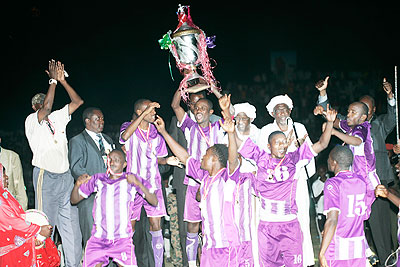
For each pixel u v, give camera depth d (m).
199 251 7.14
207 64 6.09
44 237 6.03
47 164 6.70
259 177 5.92
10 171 6.82
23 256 5.86
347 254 5.64
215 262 5.56
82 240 7.16
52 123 6.75
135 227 7.09
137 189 6.11
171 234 7.85
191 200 6.74
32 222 6.04
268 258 5.96
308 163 6.29
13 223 5.80
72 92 6.75
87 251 5.97
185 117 7.02
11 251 5.83
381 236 7.09
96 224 6.02
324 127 5.94
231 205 5.55
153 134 6.74
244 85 21.14
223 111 5.46
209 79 6.11
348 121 6.89
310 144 5.88
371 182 6.80
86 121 6.83
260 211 5.99
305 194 6.62
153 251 6.78
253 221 6.56
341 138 6.51
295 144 6.59
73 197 6.16
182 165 6.49
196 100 7.09
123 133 6.49
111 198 6.02
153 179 6.73
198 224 6.79
